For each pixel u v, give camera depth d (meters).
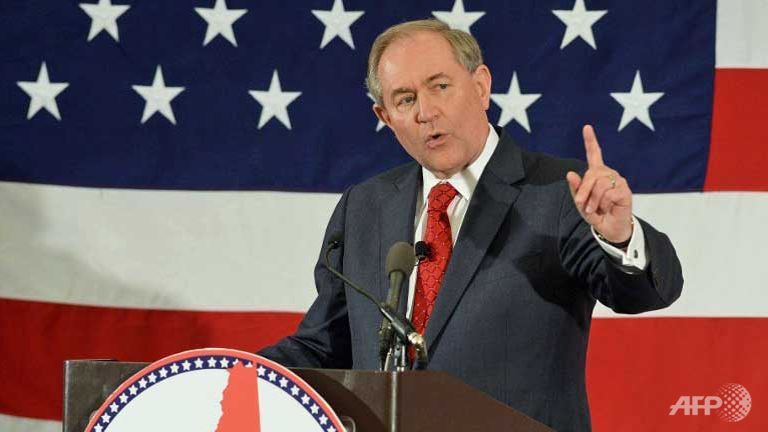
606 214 5.82
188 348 12.24
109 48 12.54
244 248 12.31
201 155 12.40
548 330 6.80
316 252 12.27
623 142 11.93
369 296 6.03
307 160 12.33
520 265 6.90
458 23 12.22
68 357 12.27
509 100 12.10
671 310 11.76
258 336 12.23
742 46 11.95
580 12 12.11
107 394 5.42
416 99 7.22
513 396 6.67
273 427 4.93
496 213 7.07
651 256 6.11
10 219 12.38
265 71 12.43
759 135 11.84
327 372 5.02
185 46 12.52
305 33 12.43
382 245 7.48
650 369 11.73
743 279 11.74
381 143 12.29
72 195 12.39
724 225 11.80
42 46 12.55
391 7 12.35
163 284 12.31
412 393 4.91
